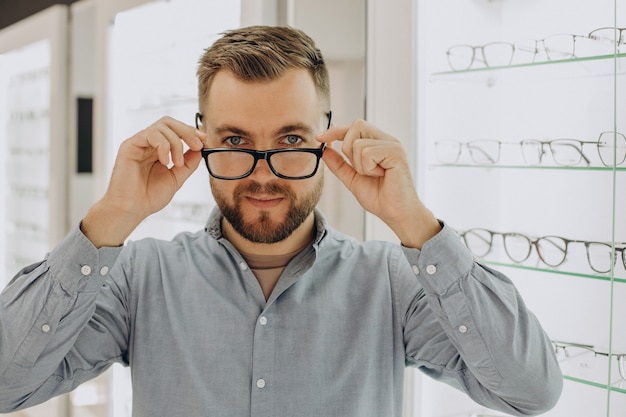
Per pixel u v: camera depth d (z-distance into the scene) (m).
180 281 1.37
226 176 1.25
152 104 2.59
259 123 1.23
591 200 1.68
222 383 1.29
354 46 1.90
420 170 1.79
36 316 1.13
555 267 1.65
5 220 3.50
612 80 1.60
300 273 1.33
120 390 2.79
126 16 2.66
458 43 1.82
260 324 1.30
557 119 1.73
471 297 1.17
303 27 1.93
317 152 1.24
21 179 3.44
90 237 1.16
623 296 1.46
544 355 1.20
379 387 1.34
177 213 2.61
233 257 1.38
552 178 1.76
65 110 2.98
